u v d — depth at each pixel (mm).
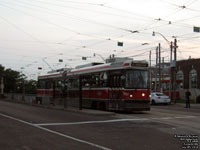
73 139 10617
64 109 23969
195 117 18625
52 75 32312
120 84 20859
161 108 28703
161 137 11102
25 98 39531
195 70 54562
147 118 17703
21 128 13336
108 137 11062
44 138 10805
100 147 9234
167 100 36594
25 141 10211
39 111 23000
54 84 28484
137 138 10883
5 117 18094
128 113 21484
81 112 21016
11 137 11000
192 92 52625
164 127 13781
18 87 82875
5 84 79812
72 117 18188
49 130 12742
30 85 85250
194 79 54719
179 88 58000
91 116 18844
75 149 8938
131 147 9281
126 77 20656
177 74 59094
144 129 13109
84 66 26750
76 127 13719
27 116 18781
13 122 15555
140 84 20922
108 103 21953
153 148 9164
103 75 22859
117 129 13094
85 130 12781
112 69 21891
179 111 24234
